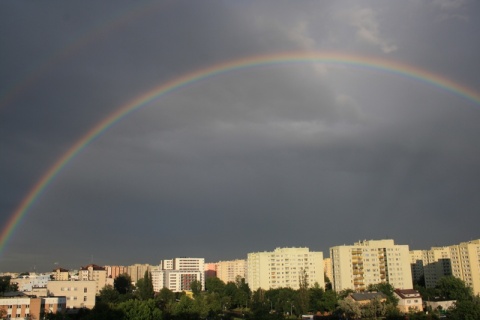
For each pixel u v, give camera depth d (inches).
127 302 5831.7
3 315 6830.7
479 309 6161.4
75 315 7293.3
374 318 7741.1
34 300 7204.7
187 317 7440.9
